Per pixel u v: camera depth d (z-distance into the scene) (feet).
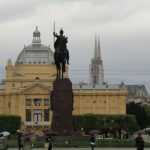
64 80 424.46
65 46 434.30
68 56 433.89
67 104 422.82
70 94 423.64
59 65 432.66
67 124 422.00
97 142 453.58
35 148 393.29
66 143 407.64
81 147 402.31
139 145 299.38
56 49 433.07
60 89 423.23
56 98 422.82
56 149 380.37
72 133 423.64
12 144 452.35
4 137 370.53
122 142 453.58
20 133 376.27
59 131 420.77
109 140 499.92
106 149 387.96
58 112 422.82
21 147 386.52
